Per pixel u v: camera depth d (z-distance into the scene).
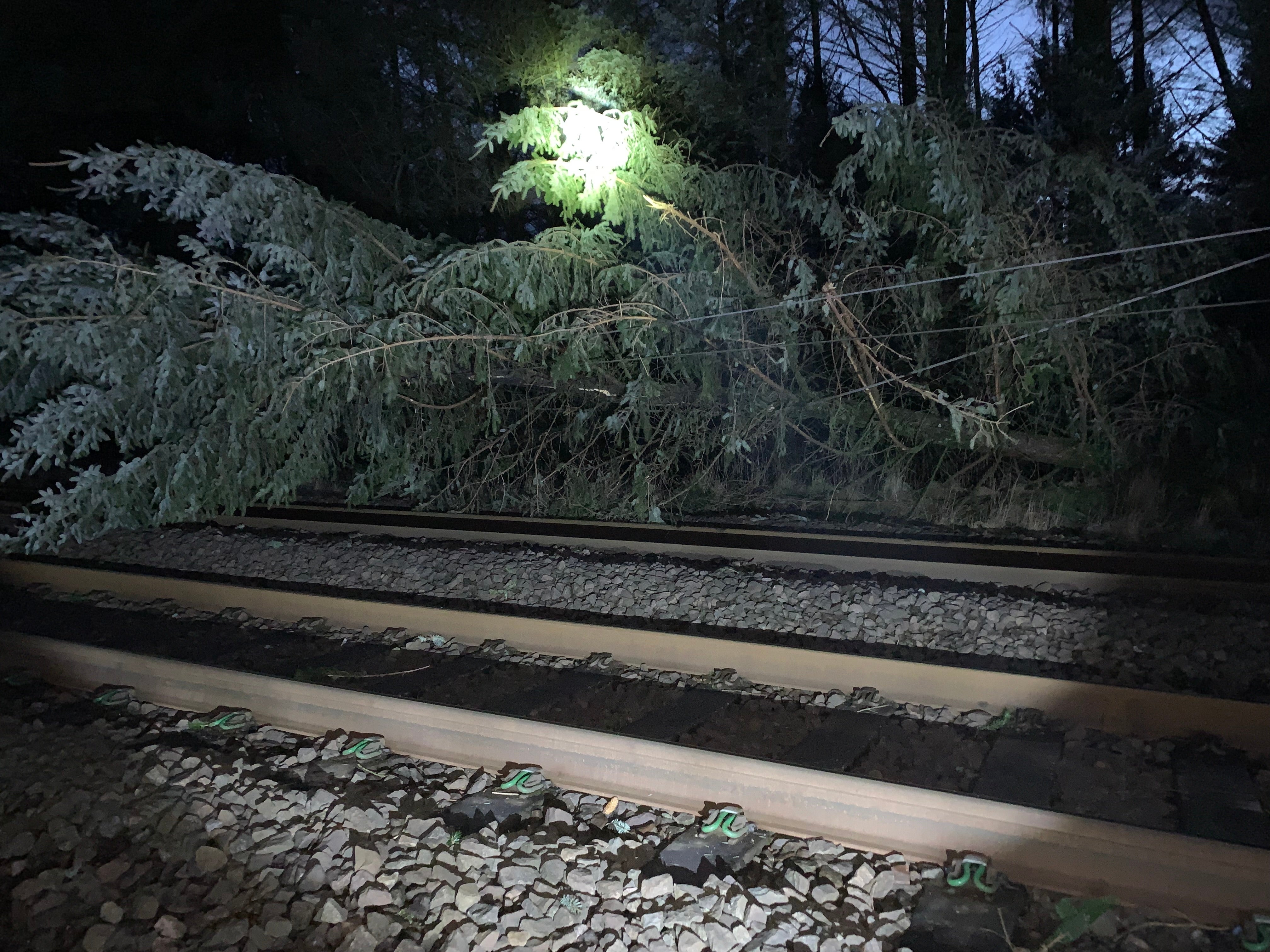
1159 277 10.45
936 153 9.15
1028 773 4.38
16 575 9.19
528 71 14.20
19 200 19.25
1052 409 11.60
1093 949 3.33
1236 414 11.30
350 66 16.06
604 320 10.25
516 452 12.70
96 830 4.34
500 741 4.86
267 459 10.02
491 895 3.71
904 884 3.73
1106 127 14.18
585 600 7.59
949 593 6.89
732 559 8.41
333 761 4.93
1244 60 15.01
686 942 3.39
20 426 9.22
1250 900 3.41
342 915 3.61
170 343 8.98
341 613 7.32
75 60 18.53
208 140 18.86
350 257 10.12
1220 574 7.37
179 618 7.71
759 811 4.22
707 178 10.79
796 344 10.74
